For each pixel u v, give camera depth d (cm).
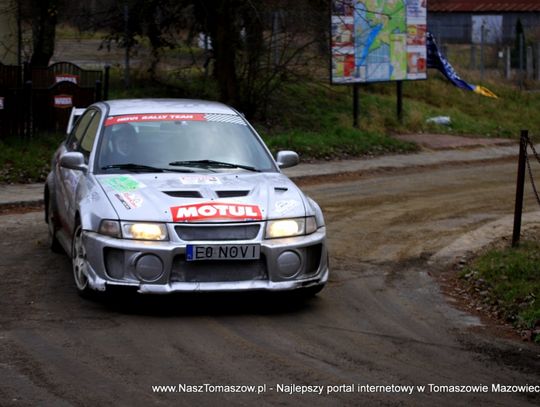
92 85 2338
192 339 807
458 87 3616
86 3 2731
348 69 2780
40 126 2173
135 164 978
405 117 3080
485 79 4056
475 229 1444
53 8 2609
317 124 2767
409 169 2348
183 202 879
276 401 655
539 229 1419
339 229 1434
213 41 2700
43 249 1202
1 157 1895
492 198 1828
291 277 880
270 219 880
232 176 961
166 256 848
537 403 672
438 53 3447
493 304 972
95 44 3962
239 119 1077
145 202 879
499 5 6353
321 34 2734
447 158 2558
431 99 3528
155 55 2855
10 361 729
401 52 2945
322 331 852
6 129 2086
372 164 2339
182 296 921
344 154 2475
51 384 676
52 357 742
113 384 680
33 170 1859
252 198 902
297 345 802
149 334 819
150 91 2770
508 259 1120
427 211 1636
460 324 901
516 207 1224
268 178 972
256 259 867
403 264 1184
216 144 1019
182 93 2808
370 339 831
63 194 1083
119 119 1033
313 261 909
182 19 2806
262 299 967
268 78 2706
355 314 922
